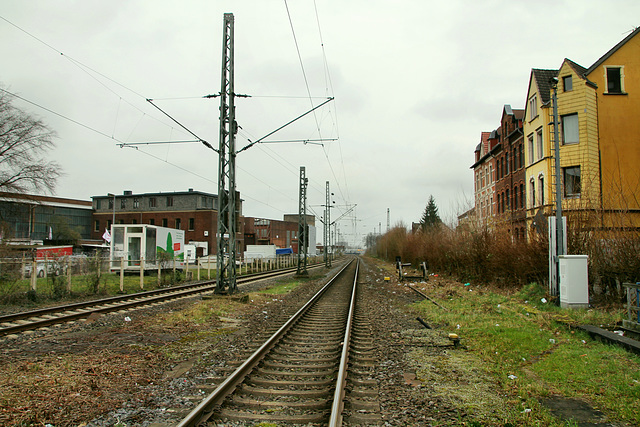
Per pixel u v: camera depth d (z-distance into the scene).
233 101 17.39
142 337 9.98
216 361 7.86
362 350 8.92
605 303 12.83
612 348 7.98
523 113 34.88
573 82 24.59
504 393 6.14
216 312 13.77
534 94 27.81
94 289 19.06
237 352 8.56
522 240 18.53
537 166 27.19
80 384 6.38
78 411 5.39
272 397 5.89
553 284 14.35
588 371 6.78
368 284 28.08
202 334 10.49
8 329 10.19
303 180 37.25
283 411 5.40
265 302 17.73
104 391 6.15
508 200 35.38
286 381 6.58
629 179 24.22
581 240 14.94
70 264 18.77
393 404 5.73
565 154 24.62
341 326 11.88
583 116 24.16
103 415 5.31
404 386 6.48
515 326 10.63
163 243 31.92
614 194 15.31
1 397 5.66
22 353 8.27
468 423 5.05
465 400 5.85
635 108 24.88
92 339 9.69
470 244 24.75
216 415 5.17
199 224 64.50
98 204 71.81
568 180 24.66
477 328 10.73
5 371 6.92
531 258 17.23
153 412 5.41
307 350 8.88
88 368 7.20
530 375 6.91
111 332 10.58
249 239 85.88
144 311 14.29
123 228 29.52
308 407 5.50
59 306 14.34
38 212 66.50
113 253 29.34
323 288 22.56
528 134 28.98
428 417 5.29
